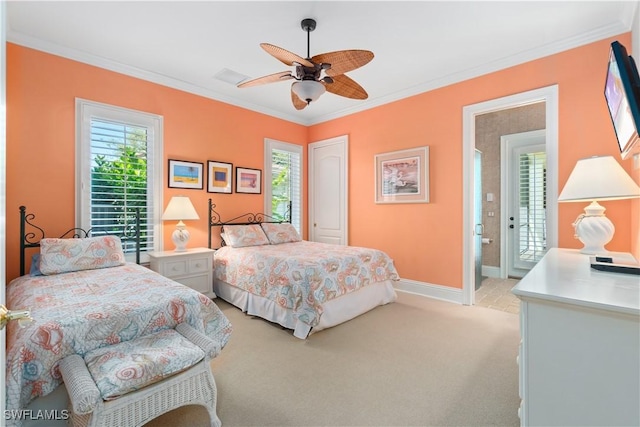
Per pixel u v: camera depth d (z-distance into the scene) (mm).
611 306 915
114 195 3195
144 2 2244
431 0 2234
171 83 3617
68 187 2910
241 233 3885
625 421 928
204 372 1553
